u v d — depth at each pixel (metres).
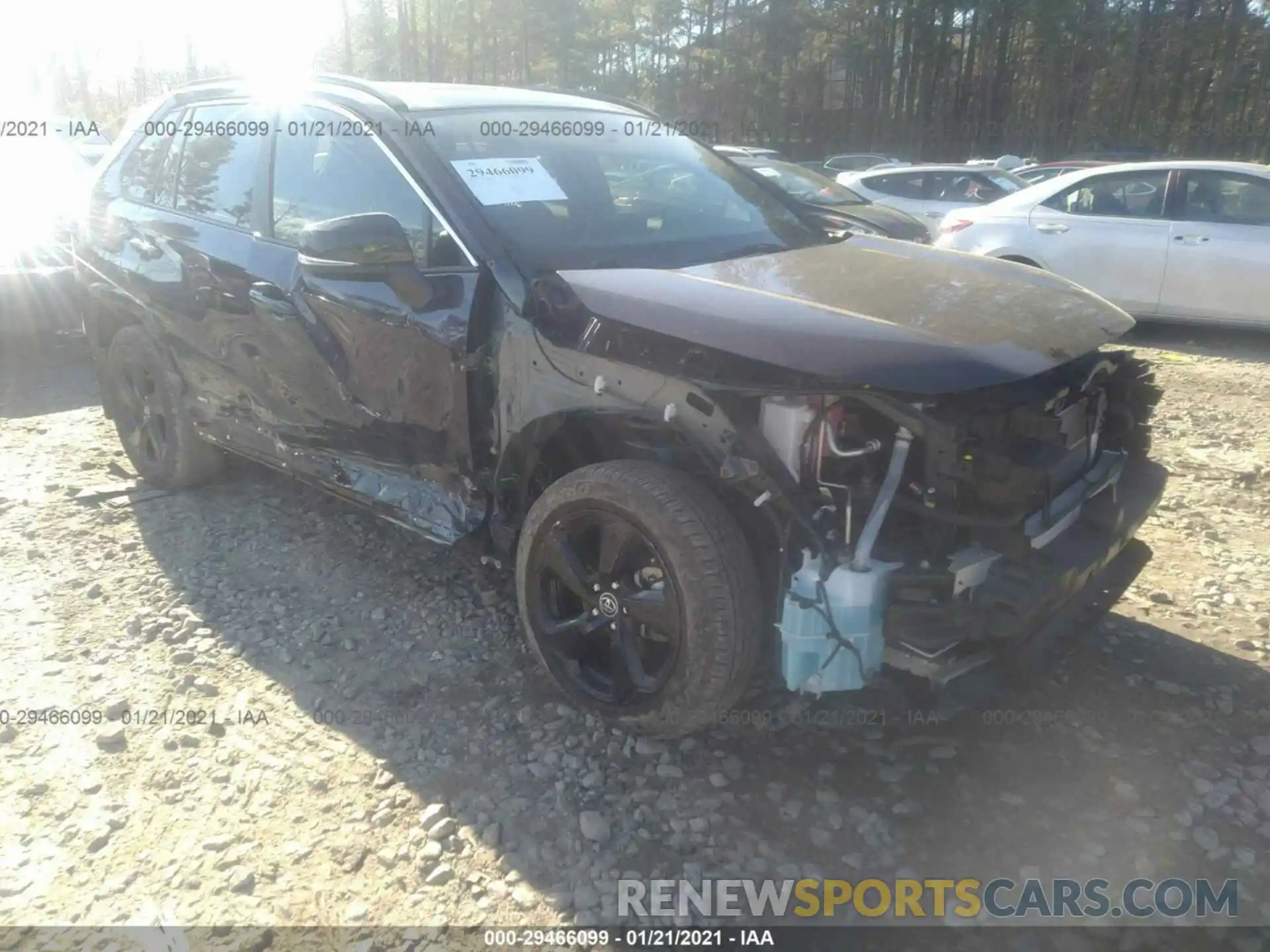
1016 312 3.01
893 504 2.65
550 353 3.05
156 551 4.42
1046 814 2.84
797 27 49.44
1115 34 48.94
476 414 3.32
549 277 3.11
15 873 2.61
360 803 2.87
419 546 4.47
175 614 3.87
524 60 50.34
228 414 4.46
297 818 2.81
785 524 2.69
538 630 3.20
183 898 2.53
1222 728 3.21
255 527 4.66
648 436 3.13
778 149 51.22
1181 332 9.60
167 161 4.73
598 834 2.73
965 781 2.97
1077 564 2.79
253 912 2.49
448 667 3.54
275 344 3.96
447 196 3.39
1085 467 3.24
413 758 3.06
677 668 2.82
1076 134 48.72
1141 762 3.05
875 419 2.71
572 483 3.01
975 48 53.19
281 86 4.18
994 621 2.60
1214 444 6.05
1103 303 3.38
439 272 3.33
